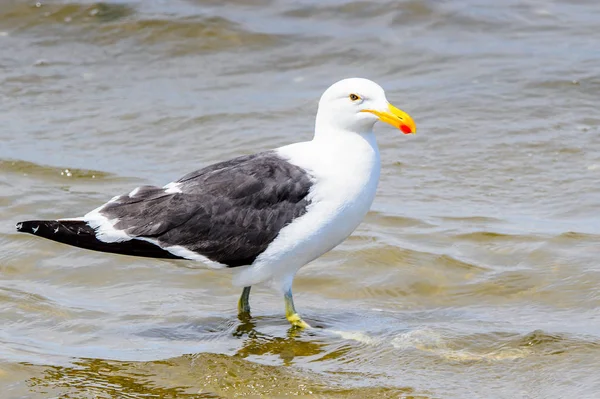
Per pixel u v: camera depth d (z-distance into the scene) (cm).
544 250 1313
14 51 2048
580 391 994
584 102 1777
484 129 1698
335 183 1116
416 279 1276
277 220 1103
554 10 2144
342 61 1997
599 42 2002
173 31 2081
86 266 1320
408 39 2056
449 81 1883
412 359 1080
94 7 2148
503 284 1253
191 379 1051
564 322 1150
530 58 1950
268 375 1056
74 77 1956
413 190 1514
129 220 1092
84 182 1565
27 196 1505
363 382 1035
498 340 1110
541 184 1516
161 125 1764
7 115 1814
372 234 1377
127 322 1185
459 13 2127
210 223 1098
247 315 1209
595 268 1261
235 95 1881
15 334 1143
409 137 1684
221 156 1648
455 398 995
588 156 1588
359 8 2155
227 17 2112
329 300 1245
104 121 1786
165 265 1330
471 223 1403
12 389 1023
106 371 1064
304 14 2150
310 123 1753
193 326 1180
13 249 1351
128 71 1984
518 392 1001
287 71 1973
